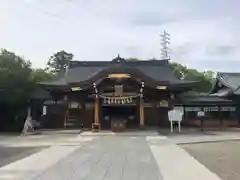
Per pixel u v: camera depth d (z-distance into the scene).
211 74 57.94
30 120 30.53
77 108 35.16
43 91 36.22
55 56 81.38
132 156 14.90
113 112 36.41
